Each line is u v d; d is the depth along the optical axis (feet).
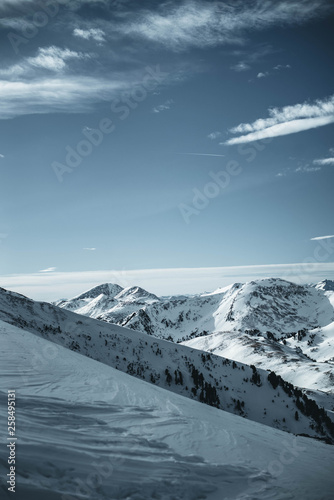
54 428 51.88
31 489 32.24
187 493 41.04
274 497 43.78
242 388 570.05
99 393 81.51
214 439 64.90
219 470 49.75
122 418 66.13
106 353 582.76
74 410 63.98
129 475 41.91
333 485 52.08
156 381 525.75
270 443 73.51
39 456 39.83
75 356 135.23
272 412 494.18
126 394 86.99
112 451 48.29
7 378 78.59
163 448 54.24
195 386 531.09
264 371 650.84
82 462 42.04
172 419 71.92
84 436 51.70
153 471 44.78
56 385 80.84
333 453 79.25
